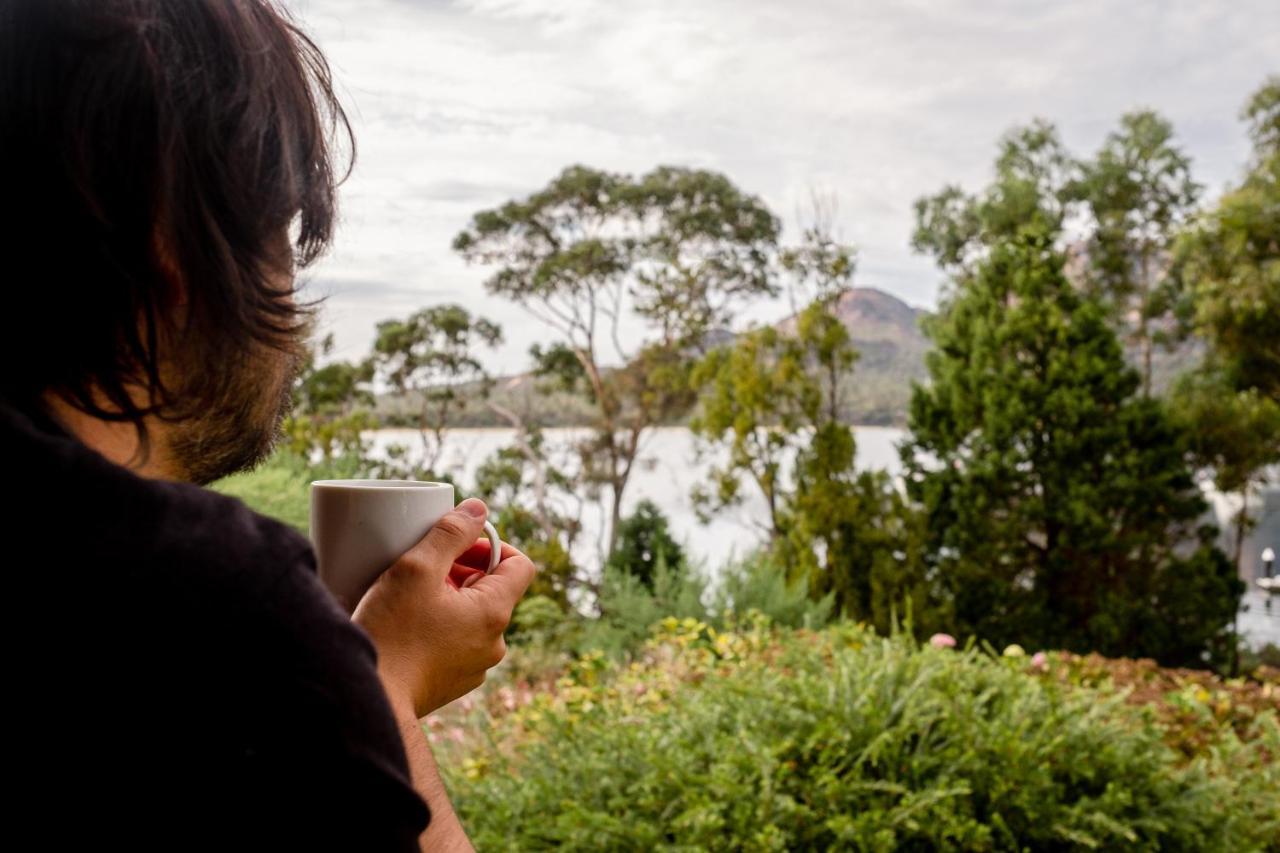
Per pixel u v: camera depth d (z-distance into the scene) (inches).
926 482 386.3
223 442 19.6
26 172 16.3
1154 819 93.2
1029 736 99.1
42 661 13.7
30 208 16.3
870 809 87.8
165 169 16.9
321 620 15.4
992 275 402.6
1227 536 643.5
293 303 19.2
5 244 16.3
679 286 896.9
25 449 14.6
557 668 233.9
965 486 377.1
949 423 391.5
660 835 86.0
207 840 13.9
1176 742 121.5
